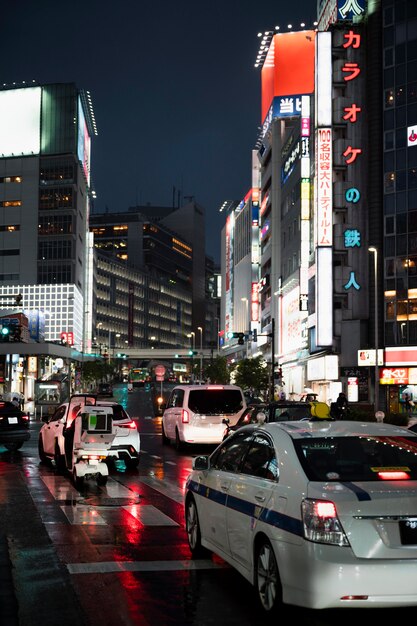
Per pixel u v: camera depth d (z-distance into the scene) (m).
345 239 58.31
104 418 14.13
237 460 7.19
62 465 16.69
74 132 142.88
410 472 5.89
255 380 73.12
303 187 68.06
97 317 185.50
